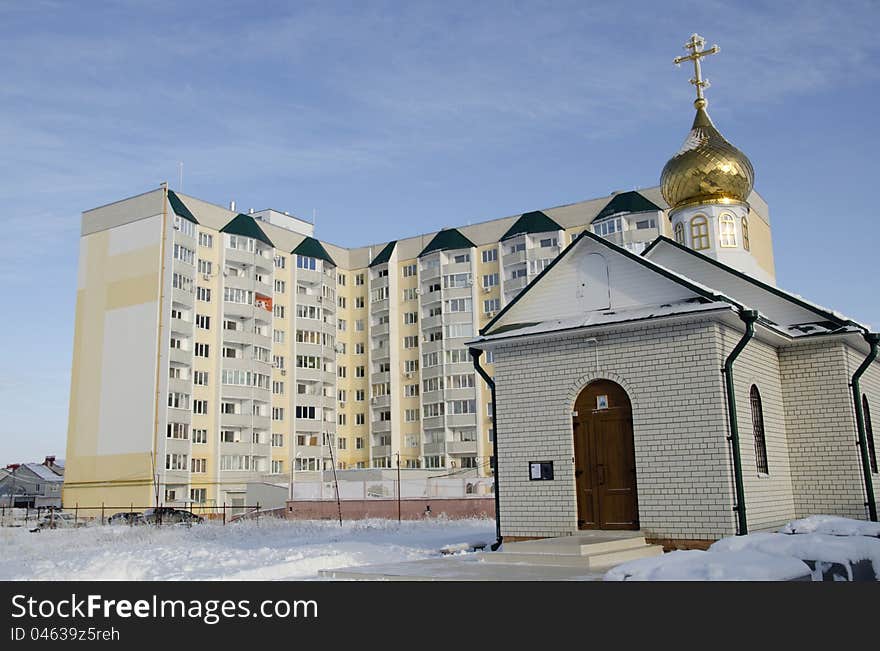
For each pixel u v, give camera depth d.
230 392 63.84
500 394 19.05
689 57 24.64
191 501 58.72
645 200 61.56
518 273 67.75
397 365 73.62
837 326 19.05
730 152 23.20
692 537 15.92
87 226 65.19
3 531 33.97
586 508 17.47
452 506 41.88
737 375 17.03
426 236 74.69
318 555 18.91
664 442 16.55
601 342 17.70
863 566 11.98
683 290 17.14
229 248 66.06
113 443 59.81
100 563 19.20
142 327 60.28
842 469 18.69
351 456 75.12
